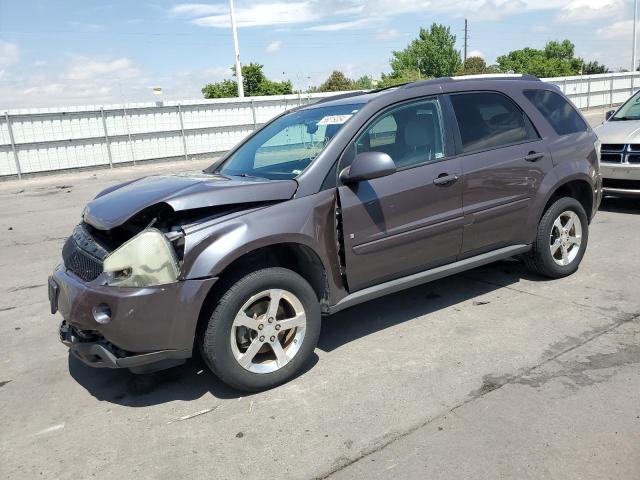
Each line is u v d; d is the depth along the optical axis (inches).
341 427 121.0
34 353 172.7
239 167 172.6
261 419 126.6
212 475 108.0
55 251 313.4
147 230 124.6
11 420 133.5
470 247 174.6
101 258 130.9
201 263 125.2
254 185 138.1
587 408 121.6
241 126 978.7
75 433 126.2
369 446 113.4
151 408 135.1
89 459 116.0
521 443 110.8
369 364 149.7
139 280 122.6
